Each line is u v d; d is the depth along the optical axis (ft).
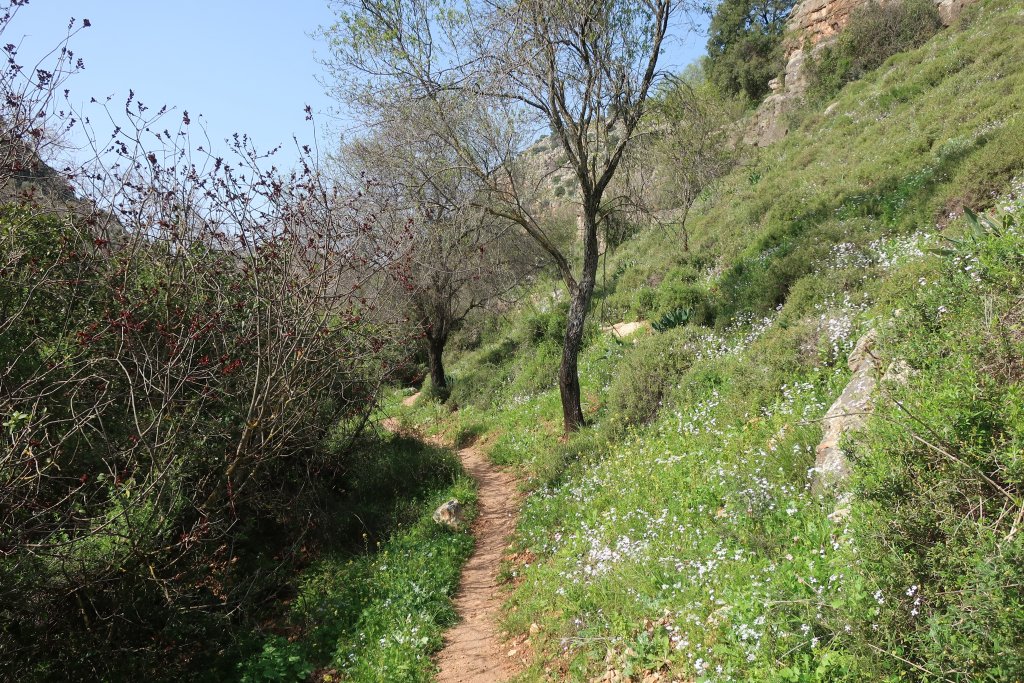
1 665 16.75
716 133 79.25
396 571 27.68
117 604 19.45
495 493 40.34
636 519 25.58
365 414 37.14
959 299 21.31
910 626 11.55
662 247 74.84
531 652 20.49
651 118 39.55
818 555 15.72
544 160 50.55
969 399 14.64
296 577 28.68
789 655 13.15
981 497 12.64
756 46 134.41
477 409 60.44
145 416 22.98
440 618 24.30
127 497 20.29
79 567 19.01
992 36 63.98
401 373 73.87
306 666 21.66
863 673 11.32
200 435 25.18
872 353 24.00
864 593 12.58
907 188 43.52
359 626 23.97
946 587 11.50
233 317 27.07
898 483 14.05
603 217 41.73
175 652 20.86
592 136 40.22
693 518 23.04
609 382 47.73
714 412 31.30
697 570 19.11
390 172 44.93
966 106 51.85
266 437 27.07
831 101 89.86
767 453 23.65
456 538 31.81
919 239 35.42
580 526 28.25
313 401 29.35
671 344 42.93
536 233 41.16
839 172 56.95
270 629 24.85
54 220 23.25
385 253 34.35
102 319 21.79
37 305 23.04
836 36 109.29
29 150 20.84
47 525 18.13
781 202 58.75
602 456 35.94
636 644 17.33
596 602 20.86
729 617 15.60
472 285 66.23
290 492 32.40
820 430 22.72
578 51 36.81
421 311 63.41
